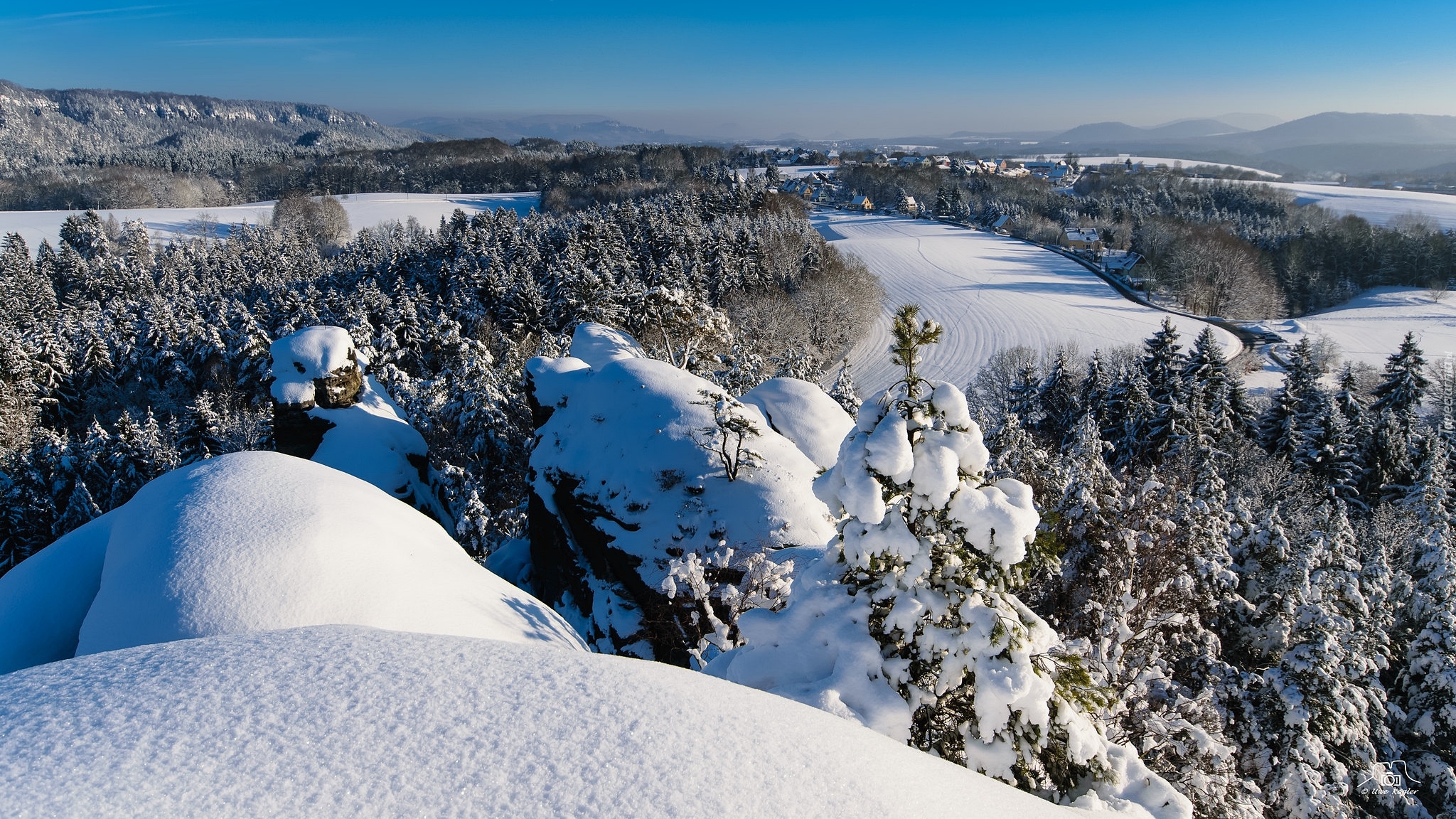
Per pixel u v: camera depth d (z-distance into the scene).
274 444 37.44
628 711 5.21
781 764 4.97
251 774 4.24
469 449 37.12
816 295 78.19
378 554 10.84
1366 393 63.50
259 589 9.35
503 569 27.83
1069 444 47.50
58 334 62.78
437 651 5.83
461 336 61.06
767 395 27.67
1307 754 19.25
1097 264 129.88
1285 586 23.36
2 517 37.81
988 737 8.41
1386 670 27.77
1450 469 46.09
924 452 8.88
